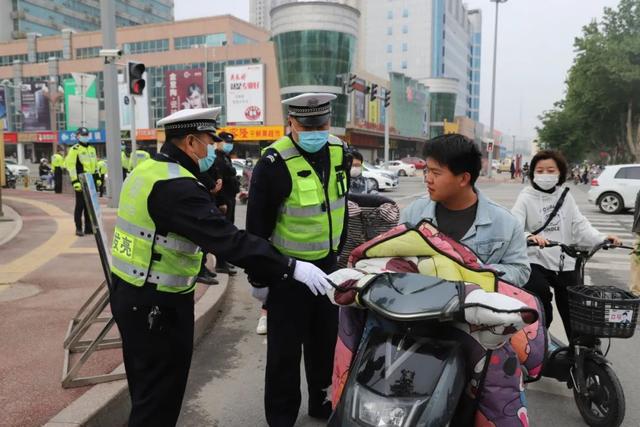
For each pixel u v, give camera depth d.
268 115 49.62
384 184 23.94
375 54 101.81
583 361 3.24
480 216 2.46
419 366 1.86
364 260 2.28
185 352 2.47
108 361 3.79
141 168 2.36
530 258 3.79
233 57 51.16
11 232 9.46
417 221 2.61
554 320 5.46
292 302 3.00
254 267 2.28
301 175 2.93
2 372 3.57
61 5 88.12
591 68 31.72
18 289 5.70
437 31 97.62
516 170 42.06
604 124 38.03
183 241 2.35
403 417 1.75
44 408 3.09
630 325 2.94
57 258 7.31
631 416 3.43
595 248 3.43
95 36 66.50
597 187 15.68
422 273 2.15
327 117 2.87
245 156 50.59
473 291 1.92
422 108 71.69
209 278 6.21
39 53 69.44
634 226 5.46
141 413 2.42
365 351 2.01
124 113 52.19
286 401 3.08
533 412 3.50
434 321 1.92
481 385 1.98
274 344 3.04
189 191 2.25
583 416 3.30
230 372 4.08
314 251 3.00
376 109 58.81
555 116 49.97
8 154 64.88
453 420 2.06
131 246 2.33
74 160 9.02
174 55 53.91
